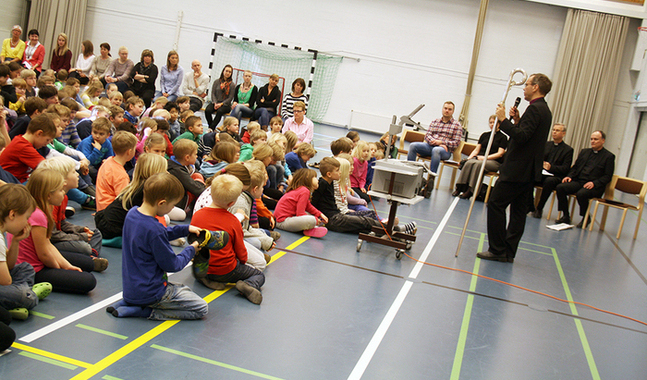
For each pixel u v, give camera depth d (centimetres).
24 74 671
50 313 265
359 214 528
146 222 264
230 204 319
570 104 1310
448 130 867
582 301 413
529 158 462
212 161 523
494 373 273
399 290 376
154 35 1537
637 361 312
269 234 436
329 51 1482
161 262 266
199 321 282
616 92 1310
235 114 924
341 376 246
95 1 1538
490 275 446
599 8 1270
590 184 710
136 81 1018
